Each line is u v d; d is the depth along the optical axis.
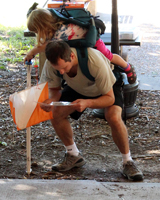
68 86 4.61
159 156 5.09
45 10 3.94
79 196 3.78
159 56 10.59
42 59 6.78
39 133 5.87
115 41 5.76
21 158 5.05
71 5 5.73
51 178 4.48
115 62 4.74
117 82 4.52
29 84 4.37
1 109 6.86
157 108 6.89
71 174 4.60
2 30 13.48
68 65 3.69
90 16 4.18
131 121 6.32
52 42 3.61
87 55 3.75
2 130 5.97
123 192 3.88
